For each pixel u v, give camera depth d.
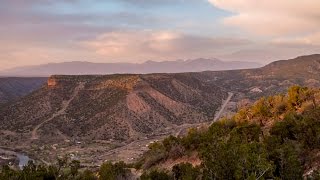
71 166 43.03
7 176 34.62
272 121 57.69
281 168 29.53
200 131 58.75
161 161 55.28
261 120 60.22
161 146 63.00
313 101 57.38
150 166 55.47
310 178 29.52
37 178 35.44
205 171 26.66
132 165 63.62
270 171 25.89
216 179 25.48
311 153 36.56
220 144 26.62
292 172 29.20
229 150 25.70
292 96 63.44
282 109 63.25
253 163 25.17
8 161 123.44
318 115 44.78
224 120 61.78
